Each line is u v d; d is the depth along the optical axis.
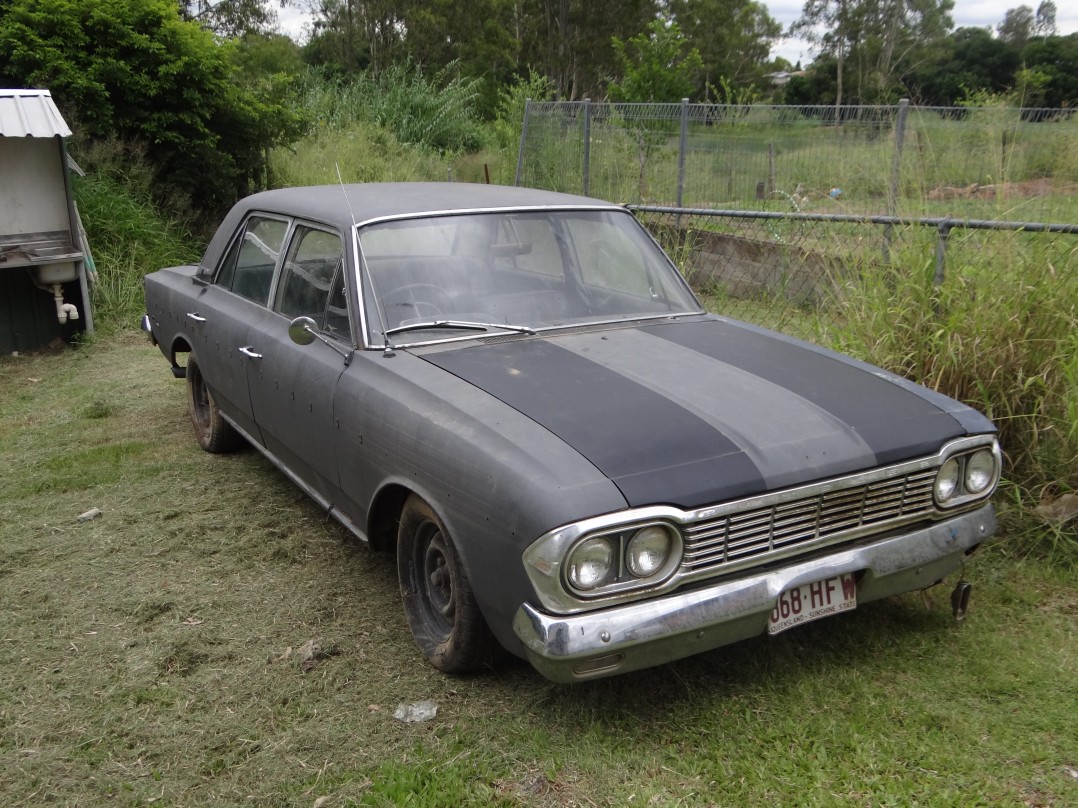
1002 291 4.41
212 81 12.34
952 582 3.89
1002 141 5.36
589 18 47.75
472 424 2.98
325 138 19.50
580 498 2.58
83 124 11.29
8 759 2.94
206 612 3.85
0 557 4.41
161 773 2.86
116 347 8.91
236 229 5.15
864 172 7.46
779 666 3.31
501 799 2.68
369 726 3.05
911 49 55.94
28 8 11.30
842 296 5.16
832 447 2.94
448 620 3.32
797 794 2.67
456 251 3.96
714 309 6.52
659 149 12.00
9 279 8.59
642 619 2.62
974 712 3.03
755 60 60.41
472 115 26.64
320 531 4.63
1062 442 4.22
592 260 4.23
